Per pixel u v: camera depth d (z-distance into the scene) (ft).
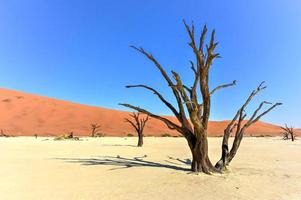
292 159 59.47
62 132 244.42
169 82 40.09
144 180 32.91
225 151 42.70
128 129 274.77
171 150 80.69
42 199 23.97
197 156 39.24
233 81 39.93
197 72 38.65
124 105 41.01
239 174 39.40
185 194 26.73
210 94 38.45
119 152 71.41
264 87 45.01
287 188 30.89
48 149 76.54
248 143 126.82
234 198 25.88
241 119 44.57
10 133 224.12
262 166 48.06
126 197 24.99
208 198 25.55
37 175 35.27
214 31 36.50
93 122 277.85
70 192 26.50
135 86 40.37
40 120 265.54
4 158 52.29
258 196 26.96
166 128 302.66
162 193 26.84
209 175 37.40
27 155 58.80
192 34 37.47
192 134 39.91
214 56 36.45
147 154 67.67
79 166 43.52
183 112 40.16
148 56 39.70
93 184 30.30
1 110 275.80
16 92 331.36
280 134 349.41
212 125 392.68
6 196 24.84
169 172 38.93
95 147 88.58
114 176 35.29
